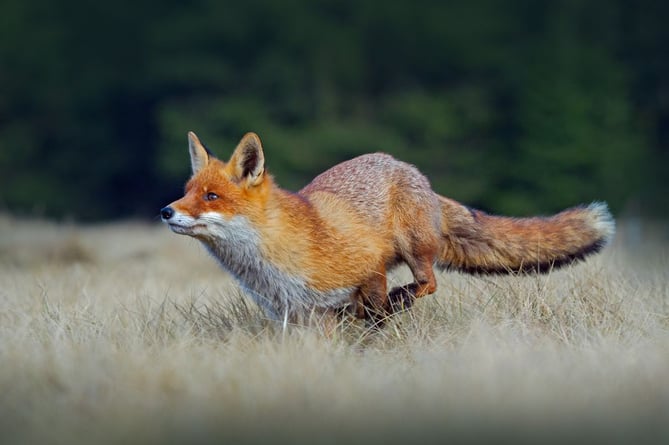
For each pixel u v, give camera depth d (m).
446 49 52.81
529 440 7.35
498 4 54.09
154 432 7.52
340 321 11.10
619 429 7.48
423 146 48.66
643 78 52.28
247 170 10.60
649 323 10.70
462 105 49.78
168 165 44.59
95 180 50.91
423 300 11.79
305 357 9.35
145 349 9.95
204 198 10.44
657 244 21.80
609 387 8.36
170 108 46.78
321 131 46.59
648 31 52.34
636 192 44.75
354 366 9.30
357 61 50.84
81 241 21.02
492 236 12.14
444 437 7.41
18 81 51.94
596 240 12.20
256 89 48.69
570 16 51.50
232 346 9.87
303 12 51.16
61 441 7.44
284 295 10.77
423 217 11.53
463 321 10.91
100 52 52.03
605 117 45.59
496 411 7.75
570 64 46.59
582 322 10.72
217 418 7.71
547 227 12.20
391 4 53.09
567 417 7.68
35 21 53.41
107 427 7.64
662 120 52.50
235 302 12.55
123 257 20.33
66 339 10.22
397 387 8.49
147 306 12.09
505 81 50.94
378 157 11.77
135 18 52.12
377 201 11.34
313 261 10.66
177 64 48.44
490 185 46.38
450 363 9.13
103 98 51.00
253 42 50.31
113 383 8.66
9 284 14.88
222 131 45.84
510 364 8.80
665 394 8.13
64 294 13.58
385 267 11.55
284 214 10.64
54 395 8.49
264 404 8.05
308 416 7.74
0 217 28.67
